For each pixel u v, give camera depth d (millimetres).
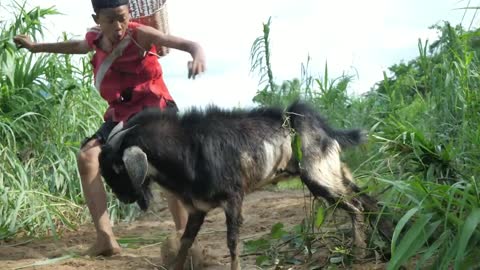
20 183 4215
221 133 2906
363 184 3404
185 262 3051
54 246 3695
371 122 5207
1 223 3951
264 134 3002
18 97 4660
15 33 4902
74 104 4887
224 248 3490
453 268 2512
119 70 3262
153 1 3334
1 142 4441
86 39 3303
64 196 4453
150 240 3732
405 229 2912
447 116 3518
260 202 4793
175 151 2842
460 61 3400
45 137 4652
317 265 2959
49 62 4910
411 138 3125
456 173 3039
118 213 4551
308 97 6016
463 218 2553
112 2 3111
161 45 3107
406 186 2566
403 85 4750
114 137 2895
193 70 2879
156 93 3293
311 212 3152
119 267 3109
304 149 3055
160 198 4938
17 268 3094
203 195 2865
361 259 2932
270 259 3086
